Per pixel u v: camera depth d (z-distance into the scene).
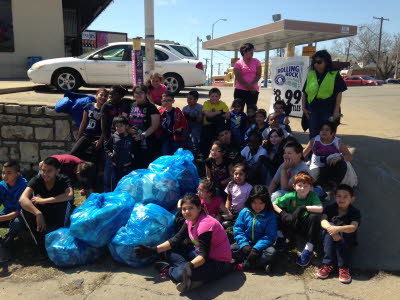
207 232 3.02
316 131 4.68
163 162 4.23
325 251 3.20
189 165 4.30
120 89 4.88
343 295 2.88
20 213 3.76
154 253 3.15
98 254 3.51
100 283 3.13
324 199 3.86
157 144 5.18
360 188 4.38
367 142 5.88
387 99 12.51
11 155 6.32
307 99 4.78
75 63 8.64
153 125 4.79
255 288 3.00
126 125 4.51
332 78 4.46
